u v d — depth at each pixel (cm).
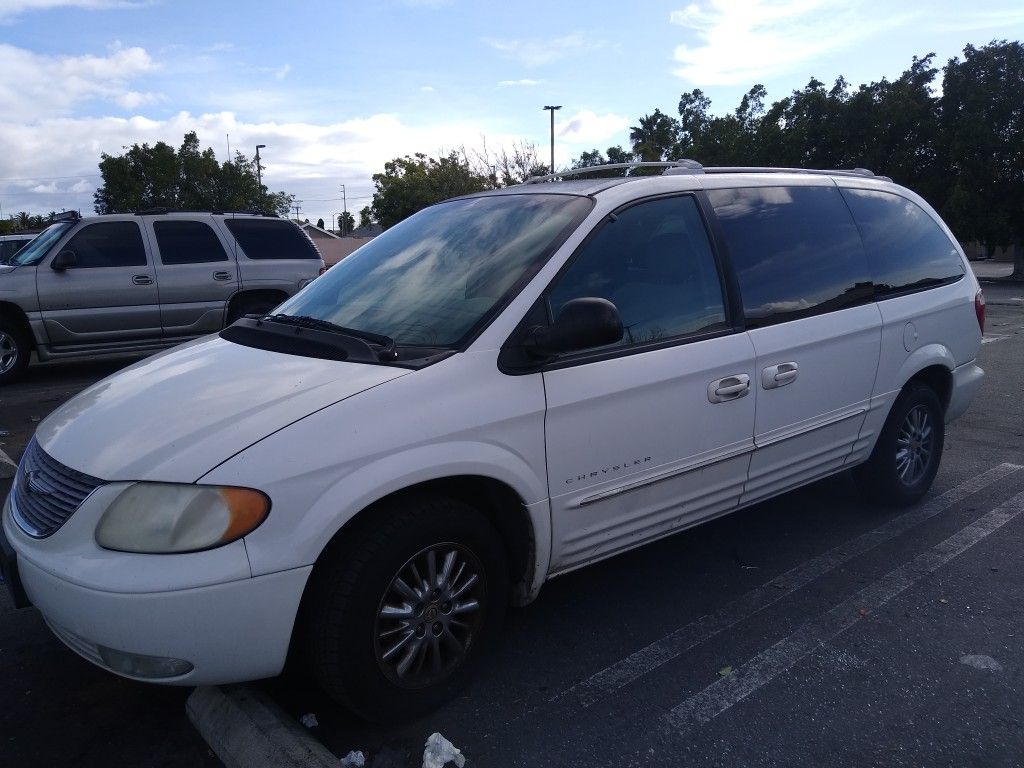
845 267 441
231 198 3884
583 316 296
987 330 1368
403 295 351
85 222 988
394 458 276
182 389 303
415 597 290
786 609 382
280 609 259
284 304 406
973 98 2619
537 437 311
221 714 290
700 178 399
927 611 378
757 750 284
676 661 340
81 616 254
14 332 953
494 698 315
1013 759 277
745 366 376
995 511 500
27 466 303
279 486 257
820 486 550
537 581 326
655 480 350
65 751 289
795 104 3116
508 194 406
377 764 278
